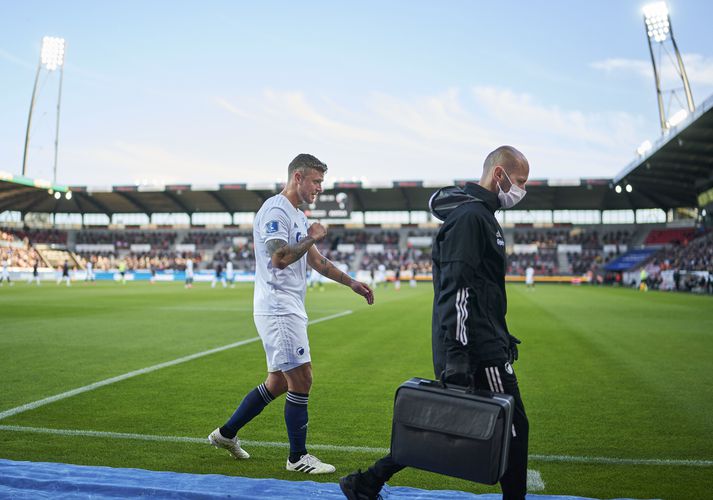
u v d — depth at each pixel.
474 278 2.64
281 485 3.50
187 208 62.12
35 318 14.83
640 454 4.38
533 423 5.26
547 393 6.50
